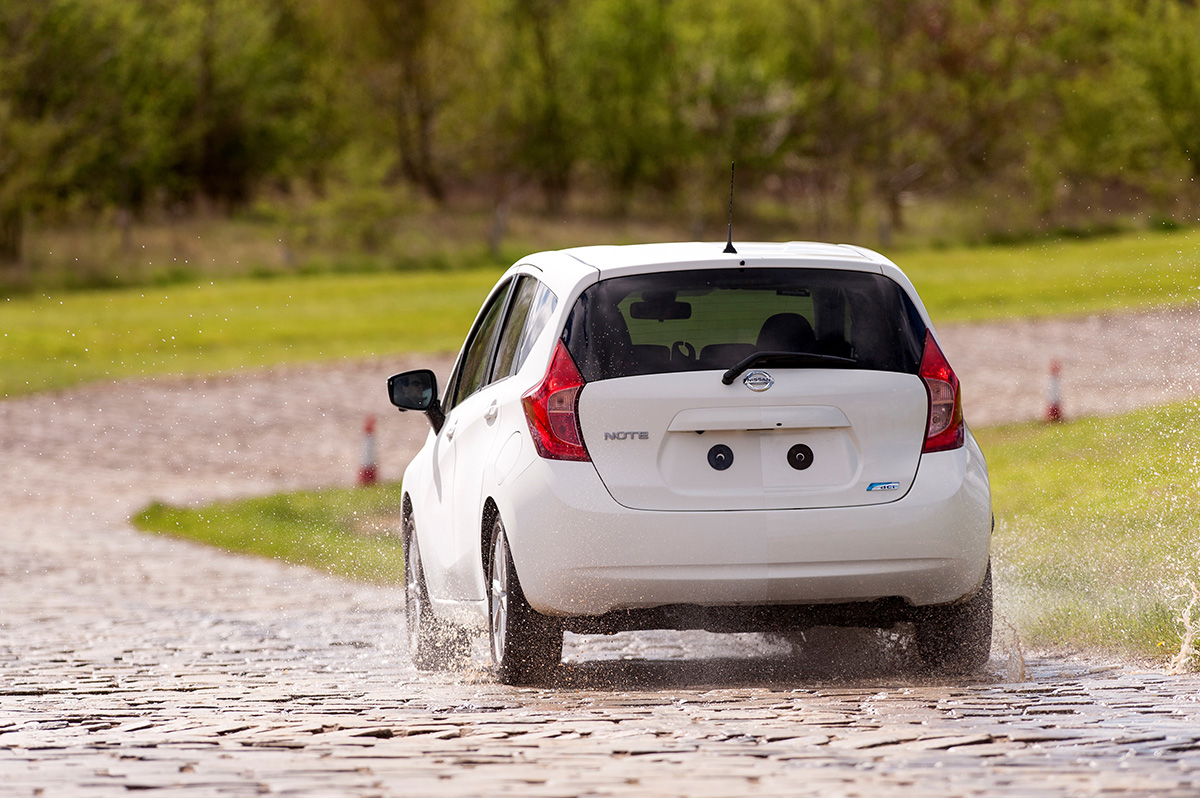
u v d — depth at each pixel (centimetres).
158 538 6303
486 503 2425
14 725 2086
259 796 1501
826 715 1953
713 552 2208
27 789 1568
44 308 17938
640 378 2261
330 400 11462
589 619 2270
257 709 2197
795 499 2227
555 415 2269
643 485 2227
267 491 7975
